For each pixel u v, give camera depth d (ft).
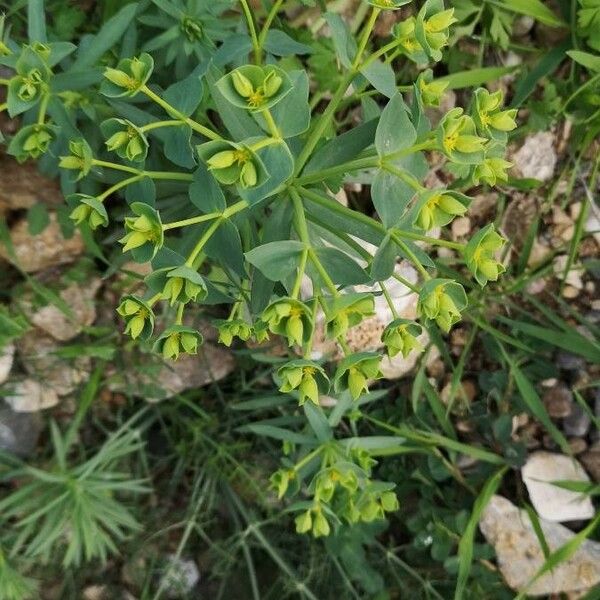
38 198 0.75
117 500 0.89
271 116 0.47
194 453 0.88
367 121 0.57
